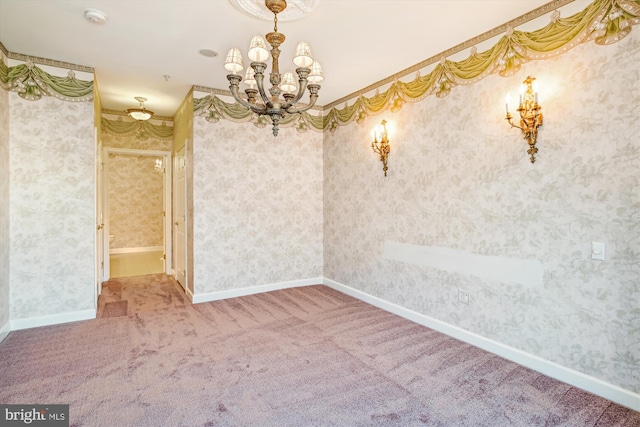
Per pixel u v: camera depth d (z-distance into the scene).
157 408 2.09
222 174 4.32
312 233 5.04
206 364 2.64
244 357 2.77
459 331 3.12
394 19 2.64
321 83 4.05
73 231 3.53
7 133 3.18
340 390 2.29
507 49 2.69
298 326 3.44
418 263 3.52
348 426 1.94
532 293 2.58
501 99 2.74
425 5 2.45
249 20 2.65
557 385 2.36
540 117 2.49
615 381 2.17
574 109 2.32
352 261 4.48
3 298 3.10
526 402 2.17
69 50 3.18
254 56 2.19
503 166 2.74
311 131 4.98
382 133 3.89
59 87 3.43
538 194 2.53
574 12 2.30
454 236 3.15
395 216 3.79
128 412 2.04
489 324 2.88
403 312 3.69
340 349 2.92
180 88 4.27
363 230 4.28
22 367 2.57
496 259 2.81
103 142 5.34
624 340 2.12
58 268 3.46
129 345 2.97
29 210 3.33
